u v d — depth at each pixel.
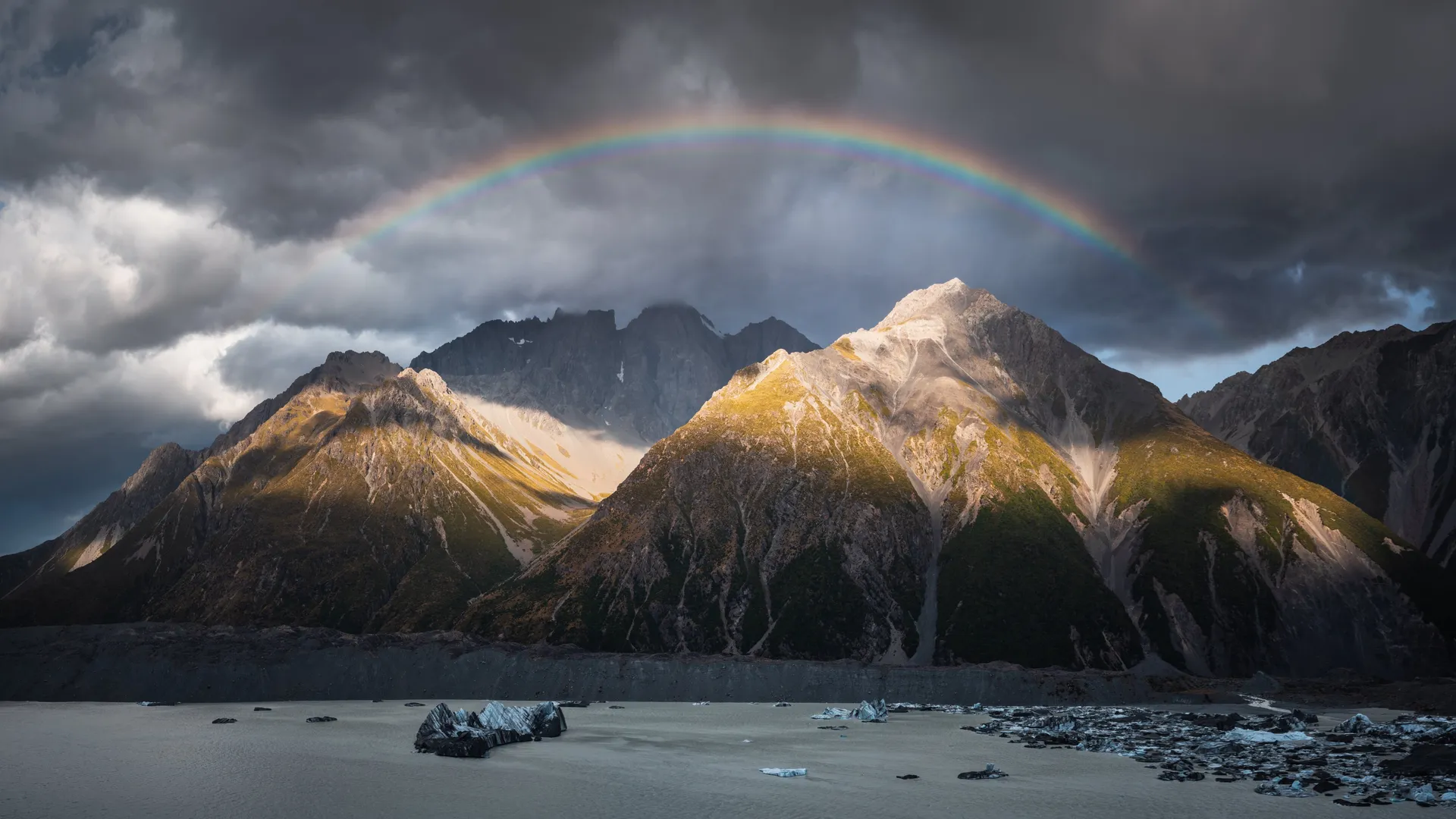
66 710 195.38
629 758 122.62
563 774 109.69
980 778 107.06
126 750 128.25
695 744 138.50
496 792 98.19
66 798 94.69
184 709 197.25
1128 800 94.00
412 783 102.75
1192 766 115.25
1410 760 110.12
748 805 91.88
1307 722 158.88
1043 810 89.69
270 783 102.50
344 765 115.25
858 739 145.62
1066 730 154.88
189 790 98.56
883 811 89.50
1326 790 97.06
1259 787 99.06
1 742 137.62
